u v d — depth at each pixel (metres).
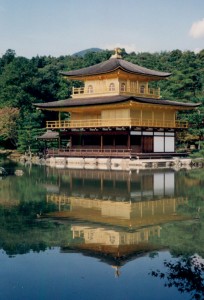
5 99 129.12
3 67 169.62
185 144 101.69
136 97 84.00
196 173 64.50
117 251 24.14
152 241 25.97
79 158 83.44
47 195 43.38
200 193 44.59
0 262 22.64
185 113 100.31
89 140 86.06
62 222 30.84
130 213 34.06
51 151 88.12
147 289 19.28
